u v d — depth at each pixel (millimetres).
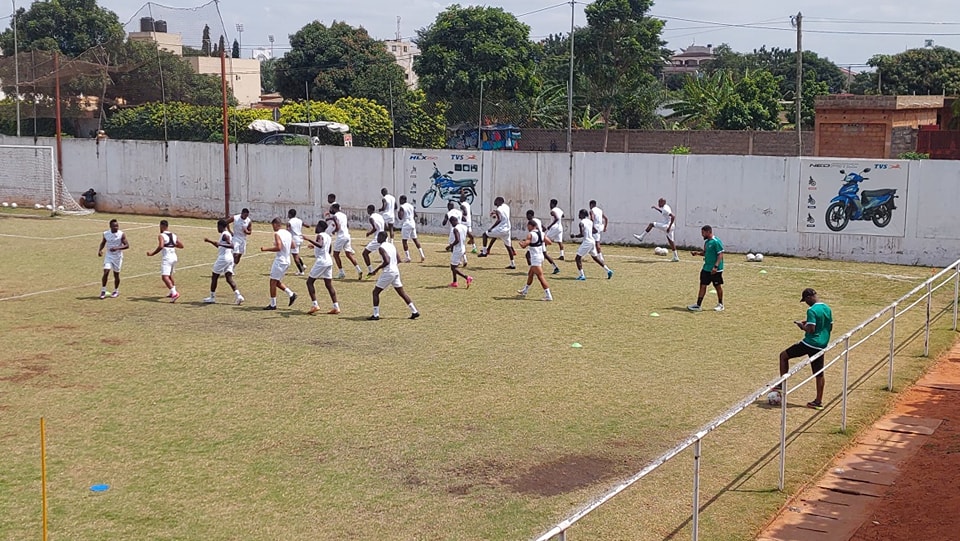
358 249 29266
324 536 9336
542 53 60031
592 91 51000
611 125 58812
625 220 30797
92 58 45594
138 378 14914
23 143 41656
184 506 10000
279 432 12375
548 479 10867
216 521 9641
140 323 18953
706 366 15812
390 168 34281
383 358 16250
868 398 14141
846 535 9469
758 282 24078
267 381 14789
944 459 11586
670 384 14719
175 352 16594
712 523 9719
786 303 21312
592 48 51125
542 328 18609
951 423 13055
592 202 25094
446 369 15547
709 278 20266
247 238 31562
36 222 35625
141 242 30375
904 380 15109
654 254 28906
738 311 20391
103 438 12086
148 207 39281
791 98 83812
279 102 70500
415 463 11328
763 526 9688
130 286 23016
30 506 9930
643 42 51188
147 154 38938
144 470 11000
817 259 28203
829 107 40281
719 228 29516
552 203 27500
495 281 23906
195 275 24578
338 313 19938
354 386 14539
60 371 15305
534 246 21375
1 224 34781
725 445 12039
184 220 37281
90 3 61125
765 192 28719
